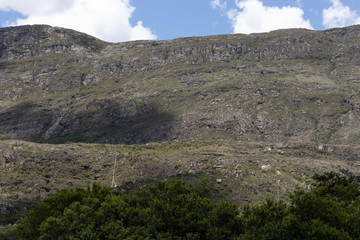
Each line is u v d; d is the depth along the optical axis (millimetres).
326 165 96938
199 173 81812
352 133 149125
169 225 50531
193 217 50594
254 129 158375
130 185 77812
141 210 53312
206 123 162875
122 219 50625
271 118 164375
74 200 57562
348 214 45875
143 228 49500
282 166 91375
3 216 65250
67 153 101750
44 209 54375
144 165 89000
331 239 40906
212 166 87875
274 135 154375
